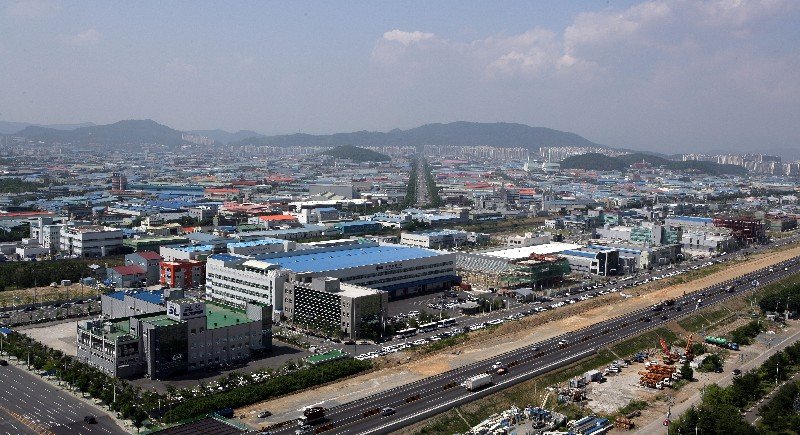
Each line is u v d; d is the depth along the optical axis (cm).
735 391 19350
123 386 19300
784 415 17988
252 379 19888
